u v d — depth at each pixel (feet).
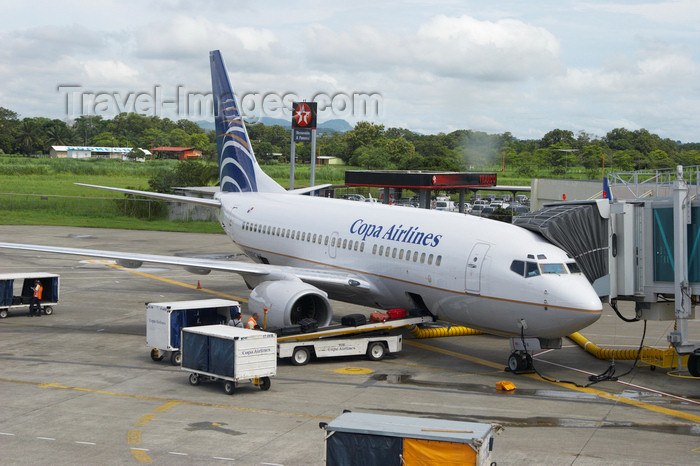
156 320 89.35
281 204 131.13
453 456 43.78
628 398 77.05
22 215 295.07
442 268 90.38
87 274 168.45
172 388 78.02
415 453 44.65
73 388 77.56
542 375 87.20
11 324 113.39
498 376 86.07
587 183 188.85
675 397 77.77
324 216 117.39
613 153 584.81
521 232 87.25
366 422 48.14
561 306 78.74
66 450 58.29
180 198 145.89
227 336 75.05
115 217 303.68
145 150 652.48
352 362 92.48
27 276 120.37
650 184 119.14
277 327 95.50
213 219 303.48
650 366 92.17
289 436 62.08
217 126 154.10
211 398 74.13
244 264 110.32
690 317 89.10
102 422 65.72
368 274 102.94
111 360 90.84
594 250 88.07
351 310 127.44
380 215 107.86
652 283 90.02
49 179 443.32
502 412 70.59
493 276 84.33
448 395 76.64
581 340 104.88
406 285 96.37
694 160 553.23
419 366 90.53
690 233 87.81
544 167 539.70
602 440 62.23
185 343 80.23
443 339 108.17
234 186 150.82
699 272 87.04
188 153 640.17
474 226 91.91
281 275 104.42
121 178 465.47
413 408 71.26
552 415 69.92
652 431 65.10
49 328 110.73
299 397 74.79
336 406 71.51
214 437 61.72
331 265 110.93
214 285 155.63
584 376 86.99
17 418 66.74
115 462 55.67
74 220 288.10
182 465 55.11
